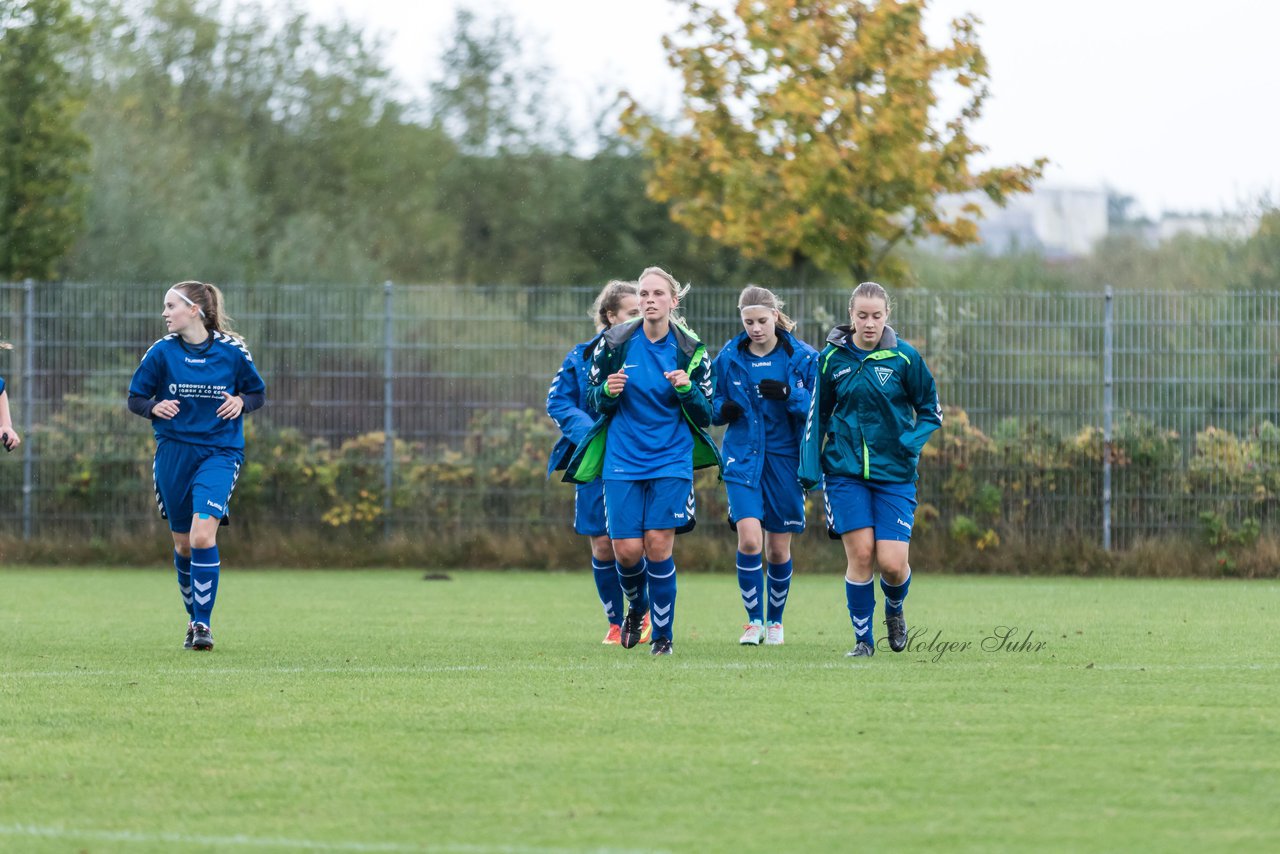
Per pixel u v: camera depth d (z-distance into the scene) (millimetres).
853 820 17453
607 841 16562
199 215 117875
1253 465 60188
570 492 62375
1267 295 60469
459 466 62344
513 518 62406
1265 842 16531
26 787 19188
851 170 76312
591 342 36812
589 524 36469
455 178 143125
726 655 33000
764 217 77188
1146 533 60625
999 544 60625
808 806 18094
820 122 77062
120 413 63062
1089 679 28359
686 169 82750
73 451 63000
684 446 33188
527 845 16391
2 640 36500
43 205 84188
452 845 16391
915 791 18844
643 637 36344
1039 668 30141
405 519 62594
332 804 18281
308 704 25328
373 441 62438
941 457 60750
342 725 23328
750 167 77500
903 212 80250
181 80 147125
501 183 141500
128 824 17391
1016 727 23047
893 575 32812
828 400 32844
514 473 62156
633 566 33719
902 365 32250
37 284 63062
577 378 36719
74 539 62938
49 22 84688
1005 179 79625
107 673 29609
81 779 19625
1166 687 27297
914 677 28656
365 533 62531
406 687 27391
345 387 62594
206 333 35125
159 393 35094
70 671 29969
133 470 63062
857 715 24125
